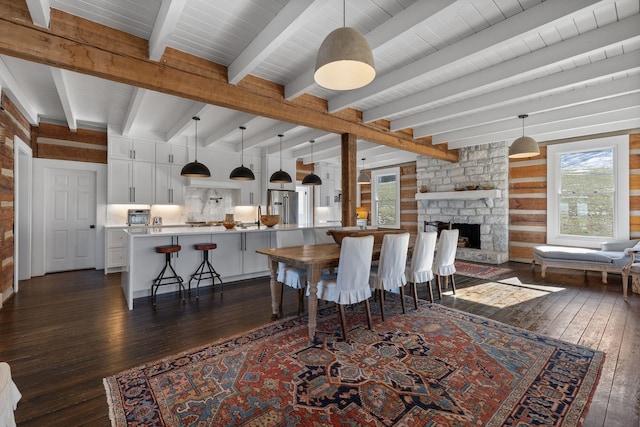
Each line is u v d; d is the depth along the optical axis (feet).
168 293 13.60
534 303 11.98
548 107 13.53
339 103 13.46
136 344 8.48
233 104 11.01
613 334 8.96
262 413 5.59
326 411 5.65
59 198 18.30
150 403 5.89
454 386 6.42
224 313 11.03
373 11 8.04
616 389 6.26
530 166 20.38
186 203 22.36
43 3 6.94
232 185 23.50
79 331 9.37
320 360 7.52
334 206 31.55
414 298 11.35
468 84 11.59
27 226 16.28
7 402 3.64
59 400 6.01
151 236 12.69
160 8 7.53
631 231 16.80
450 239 12.70
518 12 8.10
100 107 15.38
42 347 8.29
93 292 13.78
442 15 7.36
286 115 12.51
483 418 5.45
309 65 10.93
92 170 19.04
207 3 7.71
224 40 9.29
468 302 12.16
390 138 17.26
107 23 8.38
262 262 16.76
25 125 15.87
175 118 17.25
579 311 10.99
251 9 7.94
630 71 10.68
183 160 21.33
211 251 14.92
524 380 6.63
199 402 5.91
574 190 18.76
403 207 28.48
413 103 13.42
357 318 10.44
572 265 15.61
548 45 9.61
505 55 10.22
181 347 8.29
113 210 19.62
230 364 7.34
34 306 11.78
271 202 25.38
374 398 6.03
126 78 8.79
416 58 10.47
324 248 11.69
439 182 24.41
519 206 20.88
